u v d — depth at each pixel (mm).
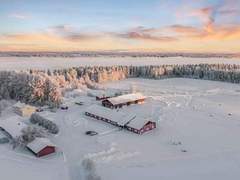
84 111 71688
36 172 37469
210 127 58938
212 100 89188
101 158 42281
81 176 36500
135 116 59875
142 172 37844
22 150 45094
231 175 37438
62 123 60625
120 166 39688
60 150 45406
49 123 54781
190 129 57406
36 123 58031
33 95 75625
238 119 65625
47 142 44688
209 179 36156
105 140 50406
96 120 63469
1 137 48375
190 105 80750
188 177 36562
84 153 44219
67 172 37750
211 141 50438
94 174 34969
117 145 48000
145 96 91438
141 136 52969
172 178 36188
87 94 94125
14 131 49656
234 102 85875
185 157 43250
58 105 75125
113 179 35688
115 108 75562
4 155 42938
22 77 82438
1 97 79812
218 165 40531
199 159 42562
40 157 42531
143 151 45438
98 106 68875
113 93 94562
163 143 49281
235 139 51562
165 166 39906
